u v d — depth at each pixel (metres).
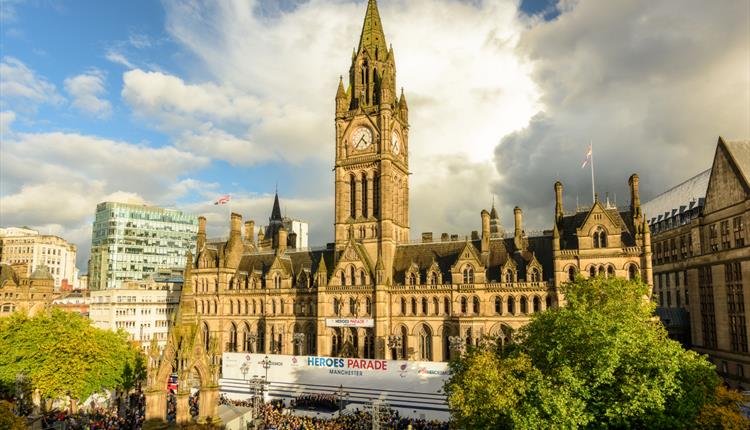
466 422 53.00
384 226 112.75
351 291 109.75
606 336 50.03
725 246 95.75
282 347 118.38
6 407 59.34
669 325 113.50
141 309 160.00
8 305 159.88
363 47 124.06
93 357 80.88
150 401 59.91
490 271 103.94
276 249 130.38
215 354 65.38
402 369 88.31
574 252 94.56
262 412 82.56
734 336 92.50
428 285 104.75
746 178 89.75
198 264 133.38
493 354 57.50
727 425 46.84
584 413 48.50
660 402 47.09
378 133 116.88
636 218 93.94
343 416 80.00
